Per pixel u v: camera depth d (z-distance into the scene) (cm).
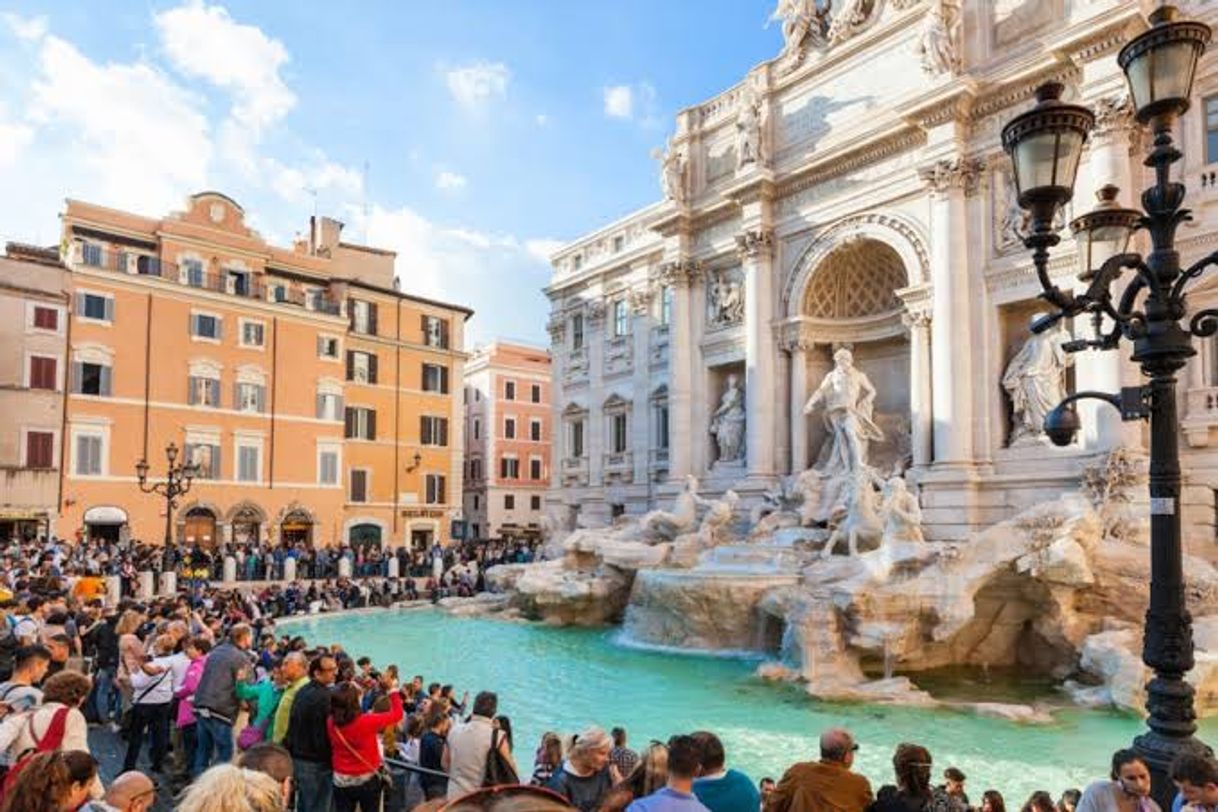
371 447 5503
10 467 3928
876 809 569
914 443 2906
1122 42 2397
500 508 7125
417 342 5822
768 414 3412
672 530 3178
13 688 699
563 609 2950
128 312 4397
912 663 2039
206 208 4841
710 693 1836
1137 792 544
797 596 2109
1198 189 2338
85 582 2009
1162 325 619
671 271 3941
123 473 4309
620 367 4553
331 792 736
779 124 3562
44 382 4078
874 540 2455
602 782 697
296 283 5256
